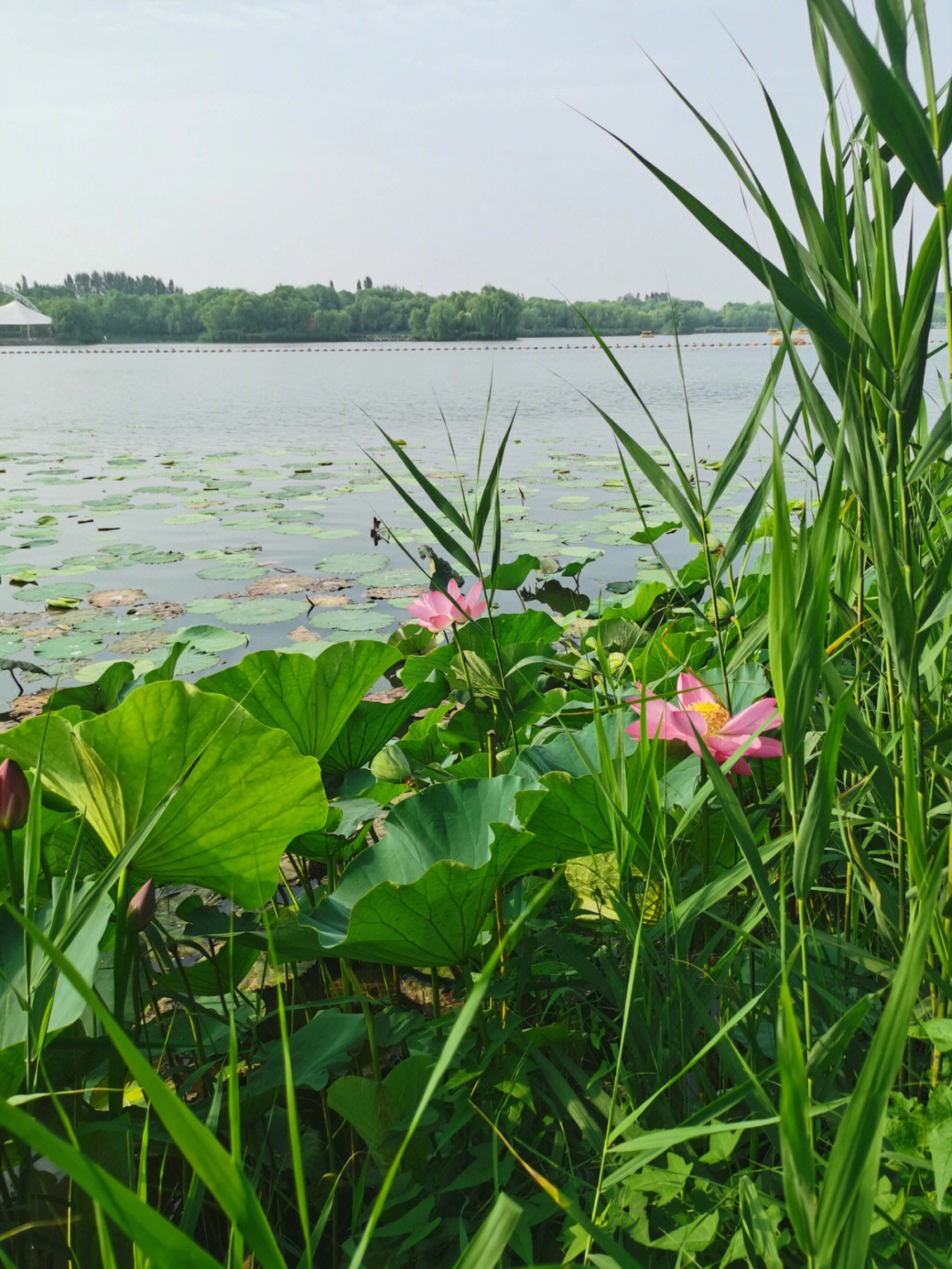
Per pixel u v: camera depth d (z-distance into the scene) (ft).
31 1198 2.85
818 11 2.11
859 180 2.84
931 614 2.53
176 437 38.99
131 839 2.77
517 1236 2.66
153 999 3.70
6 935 3.27
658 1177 2.57
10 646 12.22
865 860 3.05
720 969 3.10
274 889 3.86
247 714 3.43
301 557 17.31
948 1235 2.36
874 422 2.78
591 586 14.34
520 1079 3.15
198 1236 3.28
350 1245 2.80
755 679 4.91
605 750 3.32
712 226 2.51
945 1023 2.47
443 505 4.27
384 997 4.81
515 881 4.30
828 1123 2.69
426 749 6.18
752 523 3.21
